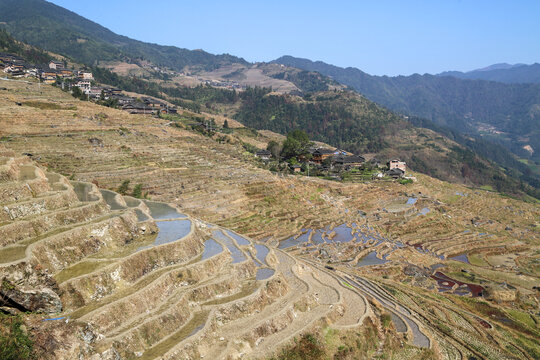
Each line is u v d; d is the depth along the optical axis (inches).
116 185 3848.4
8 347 1190.9
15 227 1763.0
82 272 1717.5
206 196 4399.6
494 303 3376.0
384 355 2103.8
